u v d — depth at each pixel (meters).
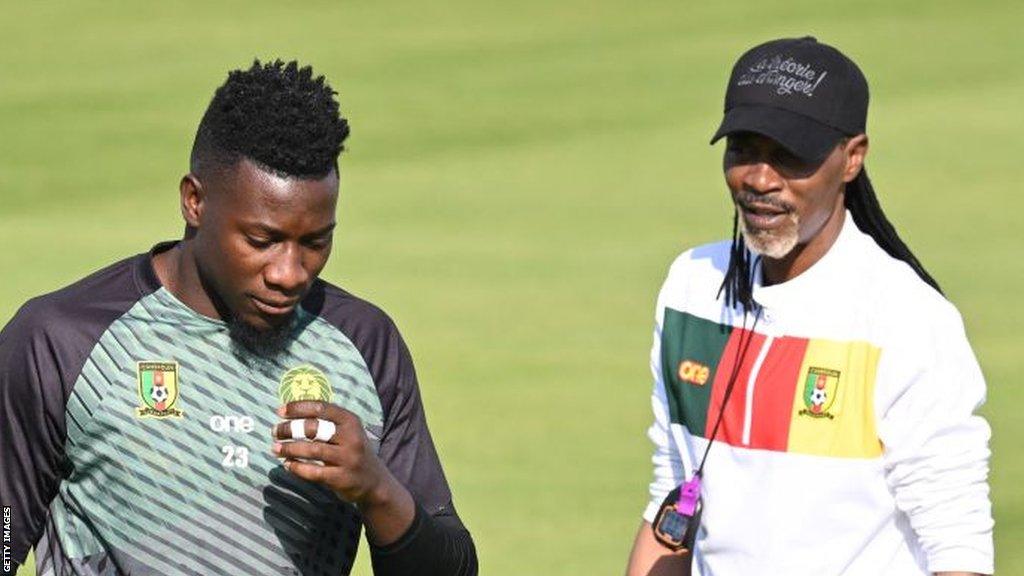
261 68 11.58
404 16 78.50
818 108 12.91
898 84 65.75
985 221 47.44
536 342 36.88
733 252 13.52
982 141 57.00
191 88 65.69
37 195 52.03
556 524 26.81
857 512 13.16
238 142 11.40
